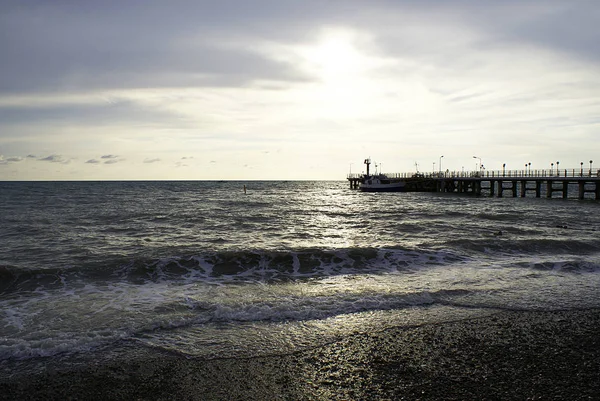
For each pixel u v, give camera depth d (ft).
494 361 23.59
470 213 118.01
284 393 20.22
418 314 31.48
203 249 57.00
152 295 36.27
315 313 31.50
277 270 46.60
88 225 86.89
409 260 50.90
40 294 36.63
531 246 59.62
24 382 21.21
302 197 236.02
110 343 25.89
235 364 23.26
